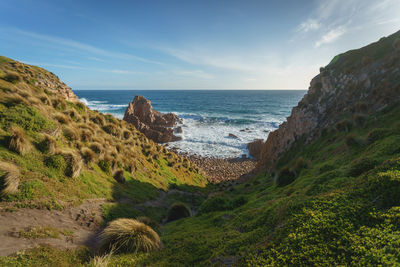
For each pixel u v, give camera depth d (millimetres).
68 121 12891
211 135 62812
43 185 7652
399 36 18359
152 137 56844
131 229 6531
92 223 7621
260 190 14555
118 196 11148
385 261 2990
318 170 10305
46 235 5691
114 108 117625
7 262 4211
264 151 31953
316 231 4254
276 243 4559
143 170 18078
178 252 5812
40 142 9266
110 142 16281
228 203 10398
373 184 5078
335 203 4992
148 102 66875
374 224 4035
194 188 24000
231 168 40344
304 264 3635
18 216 5938
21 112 9898
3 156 7488
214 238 6285
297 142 22000
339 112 19109
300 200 6281
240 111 117625
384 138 9367
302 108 24109
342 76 21578
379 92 16078
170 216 11336
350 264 3285
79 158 10016
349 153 10484
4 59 17891
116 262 5379
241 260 4477
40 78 18688
